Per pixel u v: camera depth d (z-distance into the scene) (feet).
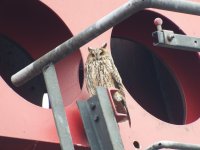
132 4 22.54
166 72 55.88
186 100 52.24
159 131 44.65
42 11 45.93
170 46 22.38
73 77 44.52
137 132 43.45
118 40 59.31
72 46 24.07
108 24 23.17
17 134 38.40
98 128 22.90
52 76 24.30
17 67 49.49
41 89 50.24
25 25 47.57
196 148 28.32
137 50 59.41
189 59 52.42
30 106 39.73
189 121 51.44
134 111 44.19
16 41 48.29
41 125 39.42
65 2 45.55
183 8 23.13
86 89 42.29
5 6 46.75
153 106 58.23
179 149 28.66
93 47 43.98
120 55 59.72
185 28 50.72
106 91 23.21
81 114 23.34
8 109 38.86
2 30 48.11
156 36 22.29
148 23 51.70
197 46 22.58
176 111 55.36
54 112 23.81
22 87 50.70
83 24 45.39
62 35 46.09
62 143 23.17
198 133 47.01
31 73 24.86
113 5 47.26
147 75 58.90
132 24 52.08
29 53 47.91
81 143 40.32
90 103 23.30
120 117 39.24
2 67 50.31
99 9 46.50
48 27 46.70
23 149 39.73
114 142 22.25
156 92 58.03
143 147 43.04
